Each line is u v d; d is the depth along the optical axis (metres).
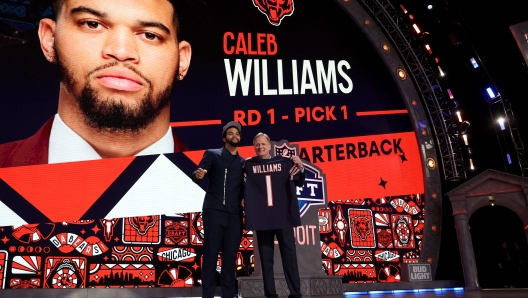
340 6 9.20
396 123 8.81
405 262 7.54
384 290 7.25
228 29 8.27
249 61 8.24
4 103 6.81
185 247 7.09
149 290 6.49
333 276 4.71
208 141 7.61
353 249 7.81
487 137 8.59
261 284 4.41
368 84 8.90
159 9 7.67
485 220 8.40
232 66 8.12
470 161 8.43
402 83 9.05
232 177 2.93
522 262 7.55
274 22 8.63
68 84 7.03
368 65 9.05
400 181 8.47
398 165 8.55
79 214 6.72
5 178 6.58
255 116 8.00
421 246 8.24
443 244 8.30
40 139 6.83
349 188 8.12
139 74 7.31
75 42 7.12
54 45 7.11
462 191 7.57
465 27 8.81
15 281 6.25
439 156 8.82
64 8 7.18
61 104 6.99
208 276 2.79
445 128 8.75
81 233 6.68
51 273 6.42
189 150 7.45
